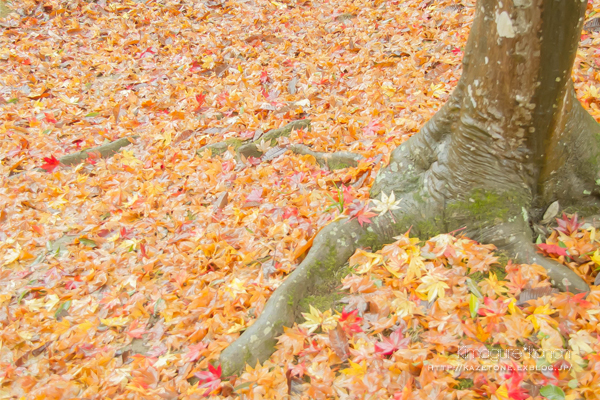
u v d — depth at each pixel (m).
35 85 6.57
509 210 2.82
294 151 4.50
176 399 2.41
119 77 6.74
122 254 3.67
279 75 6.05
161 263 3.52
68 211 4.31
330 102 5.21
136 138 5.31
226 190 4.22
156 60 7.16
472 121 2.72
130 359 2.78
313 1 8.23
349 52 6.29
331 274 2.95
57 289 3.41
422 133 3.12
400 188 3.14
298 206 3.74
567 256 2.68
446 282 2.63
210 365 2.45
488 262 2.70
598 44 4.96
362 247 3.03
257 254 3.34
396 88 5.19
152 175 4.59
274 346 2.63
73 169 4.87
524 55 2.40
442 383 2.15
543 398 2.07
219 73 6.56
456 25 6.08
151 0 8.95
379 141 4.27
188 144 5.04
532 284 2.54
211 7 8.62
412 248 2.83
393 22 6.73
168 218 4.02
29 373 2.78
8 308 3.33
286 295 2.76
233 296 2.94
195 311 2.93
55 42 7.75
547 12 2.26
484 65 2.57
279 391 2.36
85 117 5.88
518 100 2.52
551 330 2.29
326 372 2.36
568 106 2.65
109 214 4.23
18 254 3.78
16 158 5.07
